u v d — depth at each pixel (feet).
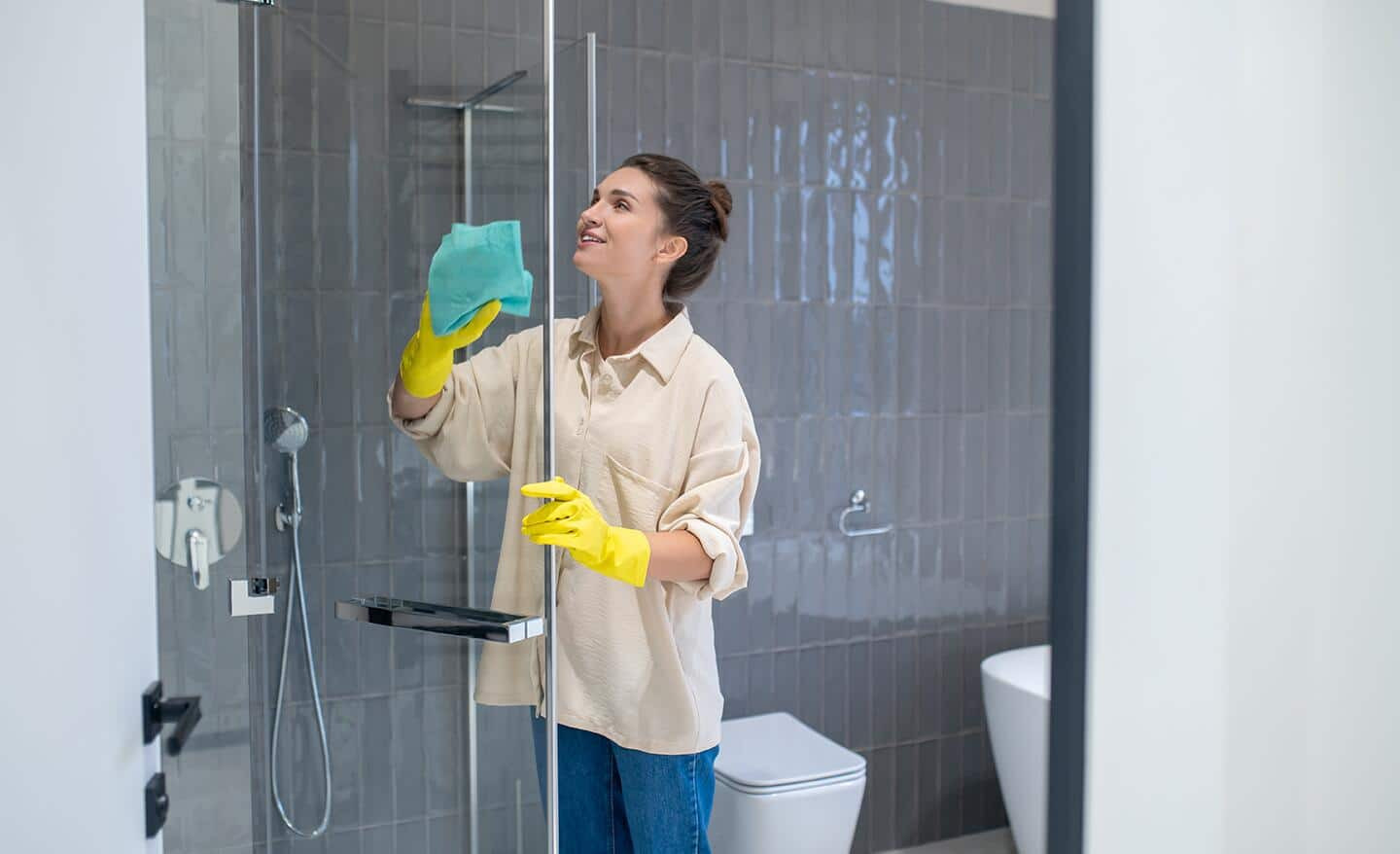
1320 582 2.88
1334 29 2.84
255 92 4.32
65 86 2.82
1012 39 9.53
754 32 8.48
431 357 4.43
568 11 7.92
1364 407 2.91
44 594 2.67
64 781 2.76
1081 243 2.62
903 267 9.14
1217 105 2.72
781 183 8.62
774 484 8.71
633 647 5.52
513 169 4.50
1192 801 2.78
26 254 2.61
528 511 4.67
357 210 4.40
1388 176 2.92
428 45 4.41
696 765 5.72
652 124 8.18
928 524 9.39
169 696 4.36
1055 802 2.70
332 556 4.48
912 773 9.48
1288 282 2.81
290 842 4.53
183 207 4.27
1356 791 2.95
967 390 9.48
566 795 5.83
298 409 4.42
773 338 8.65
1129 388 2.66
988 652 9.74
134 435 3.22
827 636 9.02
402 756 4.57
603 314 5.94
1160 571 2.72
